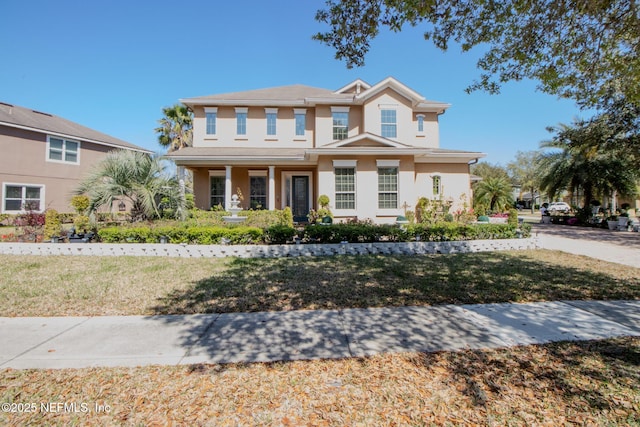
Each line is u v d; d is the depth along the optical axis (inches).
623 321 166.9
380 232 376.5
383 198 568.4
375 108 638.5
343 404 101.3
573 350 135.4
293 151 645.3
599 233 605.6
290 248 344.8
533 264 303.9
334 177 563.8
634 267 292.2
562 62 213.6
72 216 714.2
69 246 347.9
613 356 130.2
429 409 99.0
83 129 877.8
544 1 189.3
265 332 153.9
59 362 126.8
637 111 537.0
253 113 691.4
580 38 202.5
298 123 697.0
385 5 185.2
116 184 390.3
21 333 153.8
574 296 209.3
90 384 112.0
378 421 93.8
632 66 198.2
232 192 688.4
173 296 208.8
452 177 660.7
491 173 1513.3
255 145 689.0
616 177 735.1
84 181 403.9
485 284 235.6
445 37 216.5
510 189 945.5
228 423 93.0
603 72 214.7
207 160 573.9
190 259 327.3
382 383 112.2
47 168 737.0
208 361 127.2
